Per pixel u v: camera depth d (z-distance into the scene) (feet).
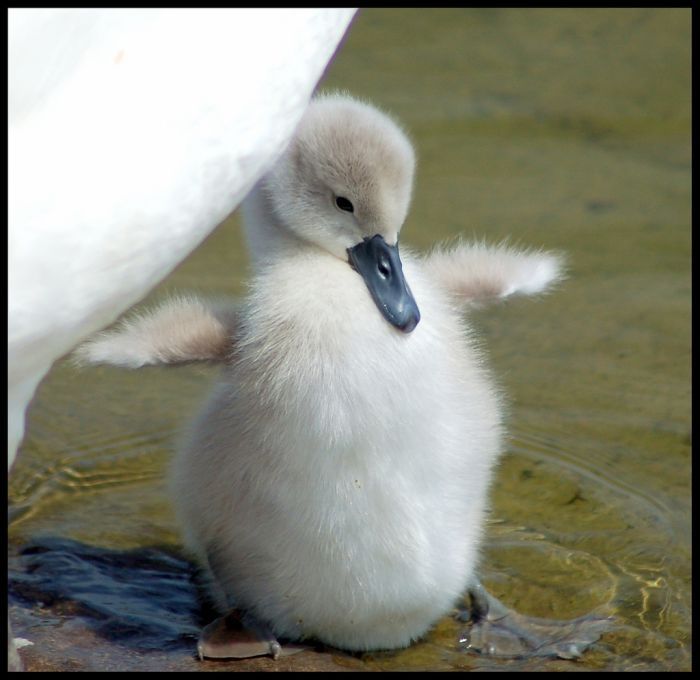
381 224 25.72
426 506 24.64
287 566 24.90
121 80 19.90
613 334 37.19
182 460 26.66
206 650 24.86
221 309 26.89
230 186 20.85
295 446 24.02
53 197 19.29
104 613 26.07
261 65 20.49
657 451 31.65
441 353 25.08
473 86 52.54
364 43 55.47
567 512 29.45
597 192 45.68
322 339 24.26
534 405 33.65
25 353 19.92
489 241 41.93
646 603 26.50
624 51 55.31
